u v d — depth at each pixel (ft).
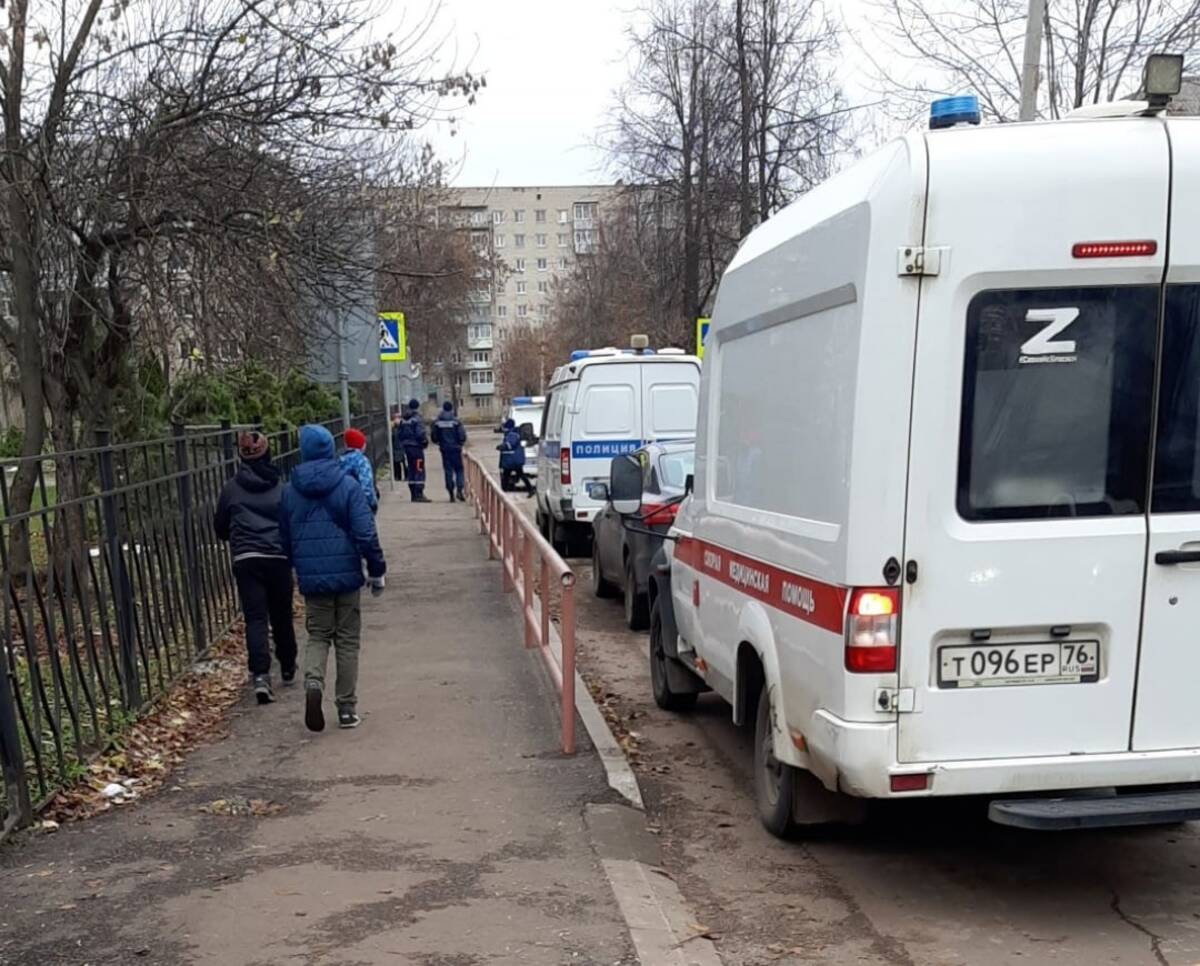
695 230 66.49
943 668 13.16
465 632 31.68
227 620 32.09
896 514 13.01
